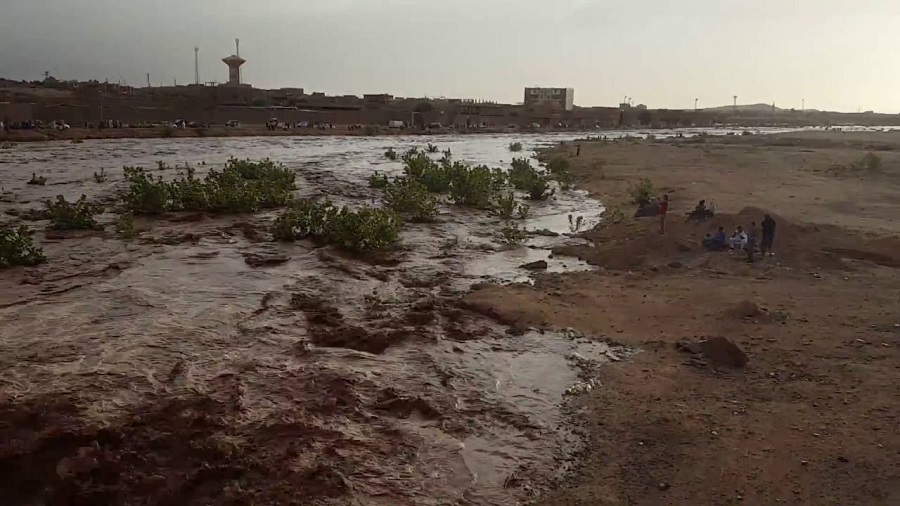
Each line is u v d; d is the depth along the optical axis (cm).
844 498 601
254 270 1382
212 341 962
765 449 686
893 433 715
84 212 1814
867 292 1261
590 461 672
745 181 3034
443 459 670
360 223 1608
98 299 1155
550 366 911
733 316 1112
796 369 893
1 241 1390
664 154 4888
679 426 738
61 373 830
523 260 1556
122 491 582
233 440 668
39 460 618
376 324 1049
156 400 757
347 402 775
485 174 2684
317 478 612
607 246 1645
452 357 935
